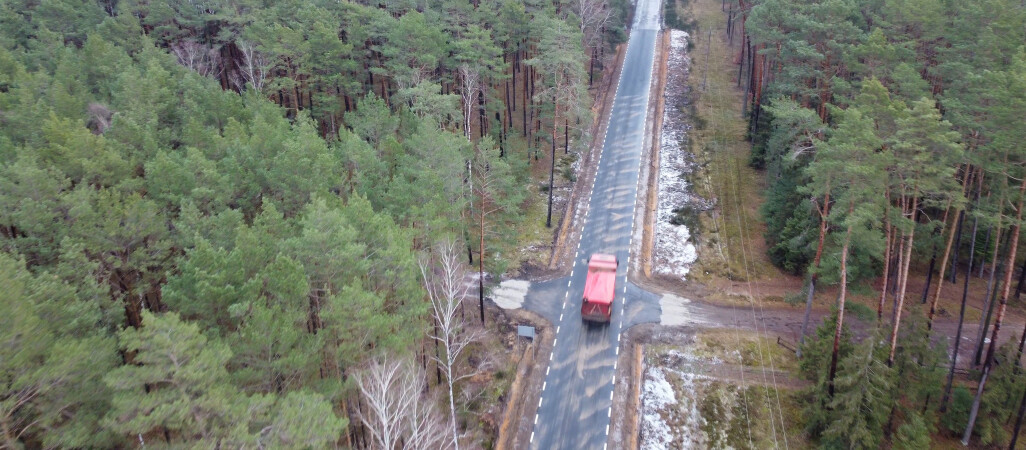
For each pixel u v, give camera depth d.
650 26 85.06
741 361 34.84
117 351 22.39
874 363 26.02
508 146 49.56
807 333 36.56
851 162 25.08
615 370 34.78
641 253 45.12
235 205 31.12
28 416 18.39
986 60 29.39
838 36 38.72
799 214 38.75
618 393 33.25
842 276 28.02
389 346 22.36
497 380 33.88
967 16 32.44
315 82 48.31
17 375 16.89
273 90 47.69
